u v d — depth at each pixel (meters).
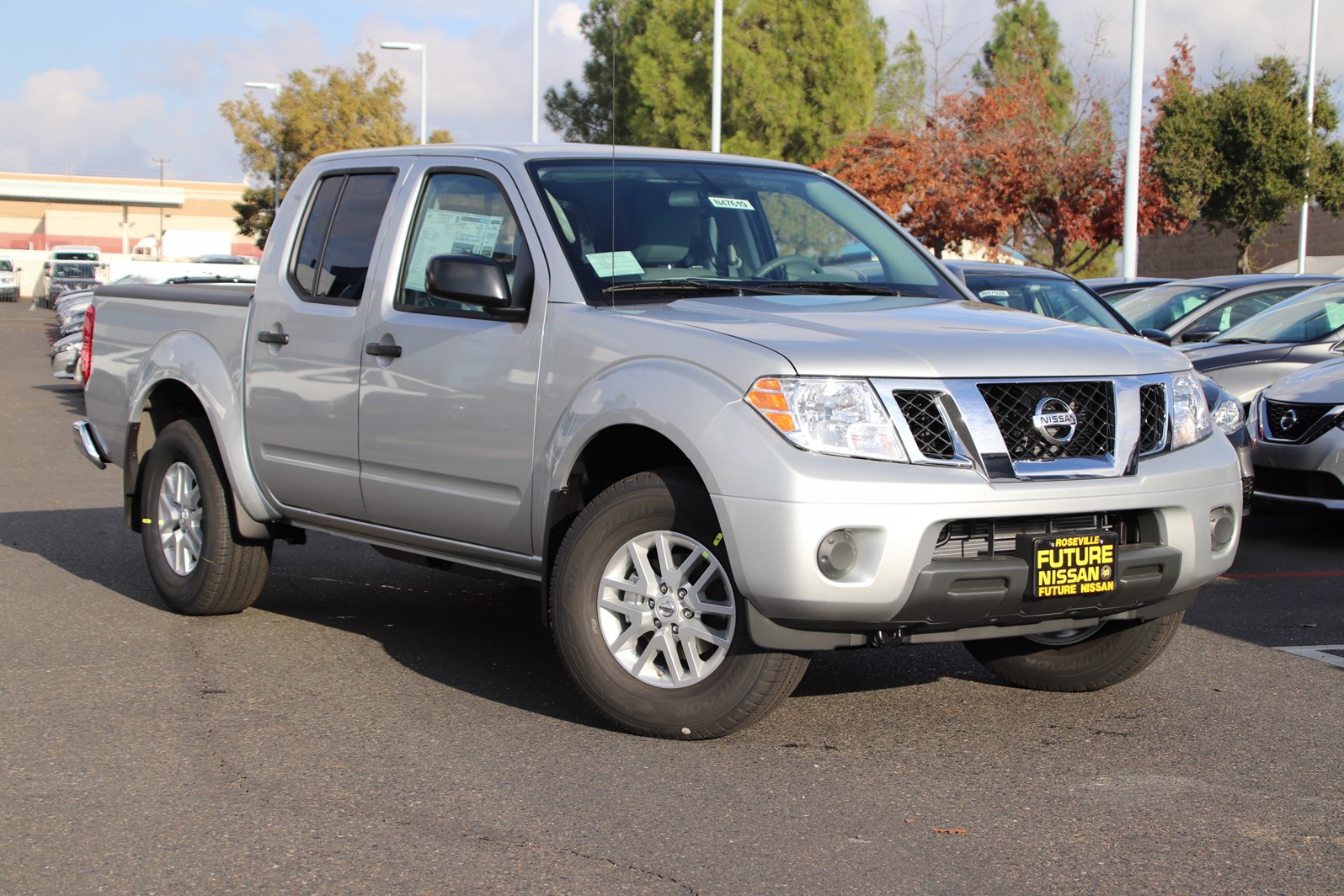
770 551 4.12
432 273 4.91
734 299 4.99
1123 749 4.62
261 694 5.21
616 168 5.47
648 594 4.56
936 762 4.45
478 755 4.48
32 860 3.60
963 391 4.27
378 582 7.47
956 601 4.20
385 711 4.99
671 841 3.74
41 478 11.71
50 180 85.31
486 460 5.05
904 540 4.10
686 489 4.43
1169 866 3.59
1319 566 8.31
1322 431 8.77
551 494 4.77
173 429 6.55
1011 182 24.78
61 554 8.16
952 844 3.73
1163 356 4.79
